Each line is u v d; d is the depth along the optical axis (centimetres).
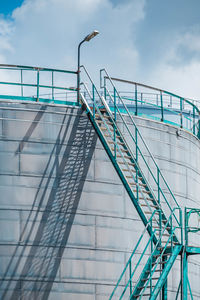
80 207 2927
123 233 2988
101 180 2995
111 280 2906
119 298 2905
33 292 2769
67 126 2998
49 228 2848
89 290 2856
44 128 2956
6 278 2747
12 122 2919
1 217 2802
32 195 2861
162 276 2647
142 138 2998
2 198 2822
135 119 3241
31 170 2888
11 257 2773
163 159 3303
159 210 2814
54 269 2819
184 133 3500
